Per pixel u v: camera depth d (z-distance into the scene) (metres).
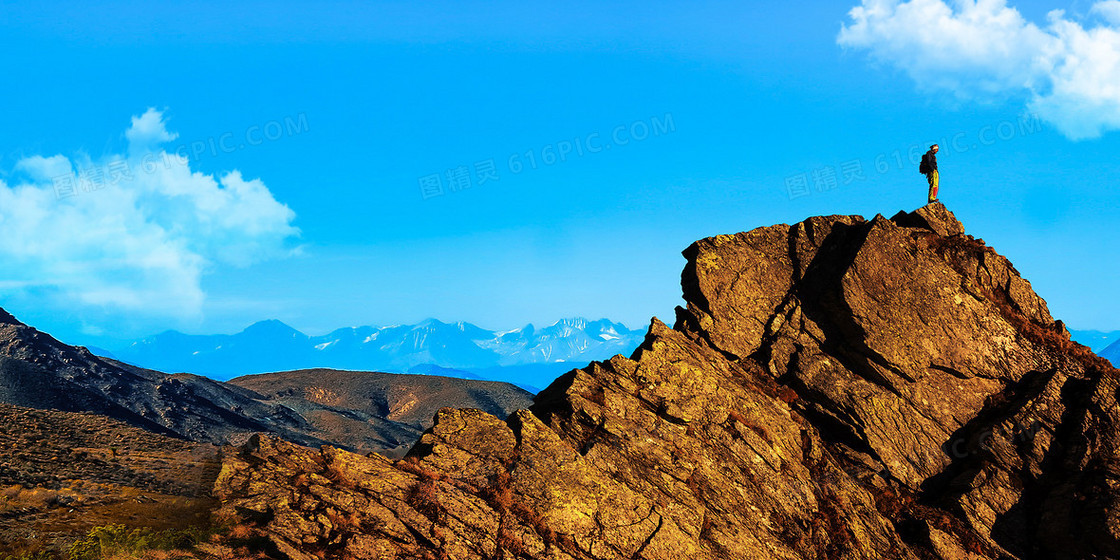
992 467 38.22
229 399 177.25
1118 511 34.59
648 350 40.91
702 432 38.28
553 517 32.69
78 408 143.50
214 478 32.56
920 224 47.19
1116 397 39.06
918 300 42.72
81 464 34.50
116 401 152.88
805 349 42.38
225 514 29.53
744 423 39.06
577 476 34.25
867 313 41.91
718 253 44.91
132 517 29.39
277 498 30.44
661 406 38.81
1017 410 39.69
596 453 35.69
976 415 41.00
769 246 45.81
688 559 32.81
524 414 36.88
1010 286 45.19
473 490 33.06
